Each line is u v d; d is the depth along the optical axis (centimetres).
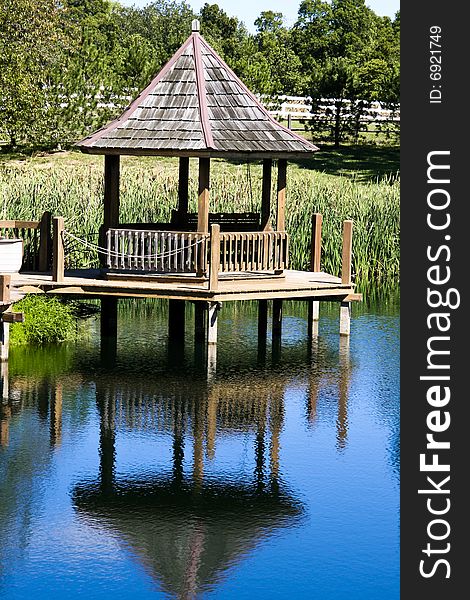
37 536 1302
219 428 1691
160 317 2573
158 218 2789
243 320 2558
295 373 2019
